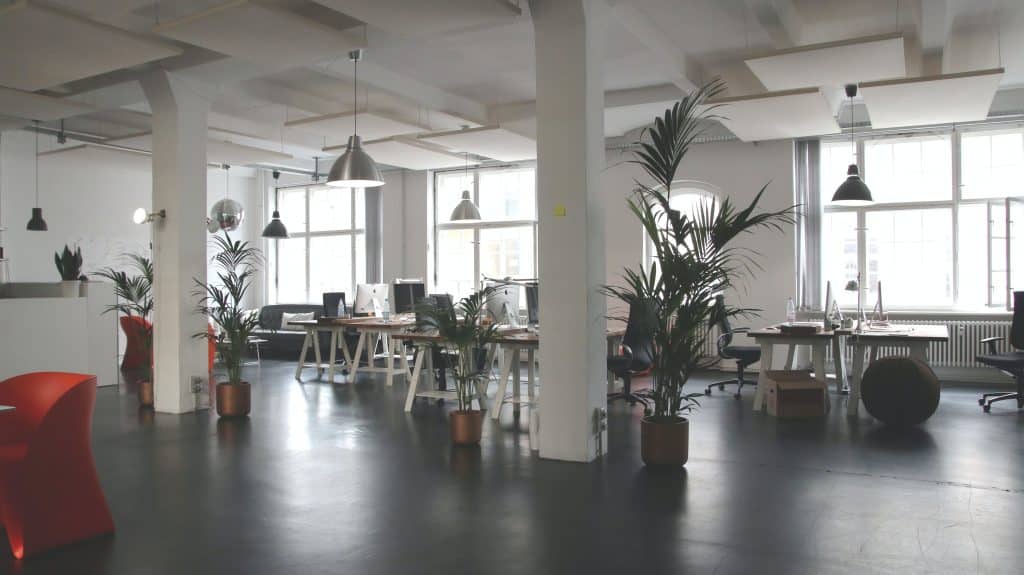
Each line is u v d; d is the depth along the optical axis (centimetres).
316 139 1060
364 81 748
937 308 901
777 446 522
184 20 471
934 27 584
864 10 589
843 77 617
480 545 331
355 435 567
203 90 678
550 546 329
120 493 415
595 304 481
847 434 562
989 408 662
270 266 1359
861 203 924
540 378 488
